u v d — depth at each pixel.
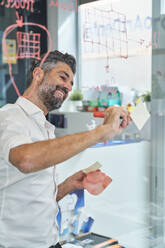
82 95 3.36
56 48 2.87
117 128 1.08
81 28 3.03
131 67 2.91
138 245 2.27
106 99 3.14
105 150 2.01
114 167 2.10
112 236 2.11
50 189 1.17
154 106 2.38
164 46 2.34
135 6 2.66
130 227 2.22
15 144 0.97
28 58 2.50
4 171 1.08
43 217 1.14
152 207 2.38
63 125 3.25
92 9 2.95
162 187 2.38
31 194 1.11
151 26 2.41
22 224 1.11
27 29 2.49
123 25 2.79
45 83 1.19
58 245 1.23
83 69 3.29
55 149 0.95
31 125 1.12
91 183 1.35
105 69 3.12
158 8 2.35
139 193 2.30
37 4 2.55
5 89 2.40
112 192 2.09
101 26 2.97
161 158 2.38
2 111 1.09
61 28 2.86
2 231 1.10
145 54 2.73
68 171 1.78
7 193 1.10
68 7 2.87
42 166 0.95
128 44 2.81
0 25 2.32
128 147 2.19
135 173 2.26
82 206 1.83
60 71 1.20
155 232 2.37
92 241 1.68
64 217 1.73
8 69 2.40
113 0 2.80
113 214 2.10
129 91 2.98
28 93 1.22
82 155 1.86
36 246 1.15
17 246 1.11
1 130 1.04
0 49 2.34
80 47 3.11
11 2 2.36
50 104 1.22
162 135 2.38
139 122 1.25
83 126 3.08
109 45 2.98
